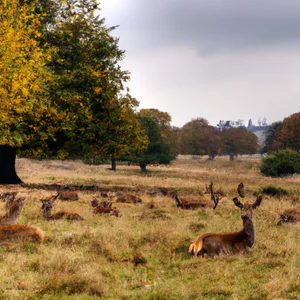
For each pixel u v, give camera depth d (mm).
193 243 19609
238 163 192250
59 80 52375
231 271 16688
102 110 58469
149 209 34750
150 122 128375
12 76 37156
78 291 14531
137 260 18484
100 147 60375
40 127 51250
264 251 19453
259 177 97875
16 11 41062
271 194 53562
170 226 25438
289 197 49688
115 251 19453
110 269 17078
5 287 14602
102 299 14000
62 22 57125
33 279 15477
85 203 38562
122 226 25906
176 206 37562
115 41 58688
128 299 14125
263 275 16203
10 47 37281
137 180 79250
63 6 57250
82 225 26484
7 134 44375
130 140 60438
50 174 88312
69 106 53625
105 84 56812
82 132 56000
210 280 15844
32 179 72188
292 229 26109
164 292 14469
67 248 19562
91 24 57781
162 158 123062
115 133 58312
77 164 132500
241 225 27641
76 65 55250
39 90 44562
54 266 16609
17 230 20156
